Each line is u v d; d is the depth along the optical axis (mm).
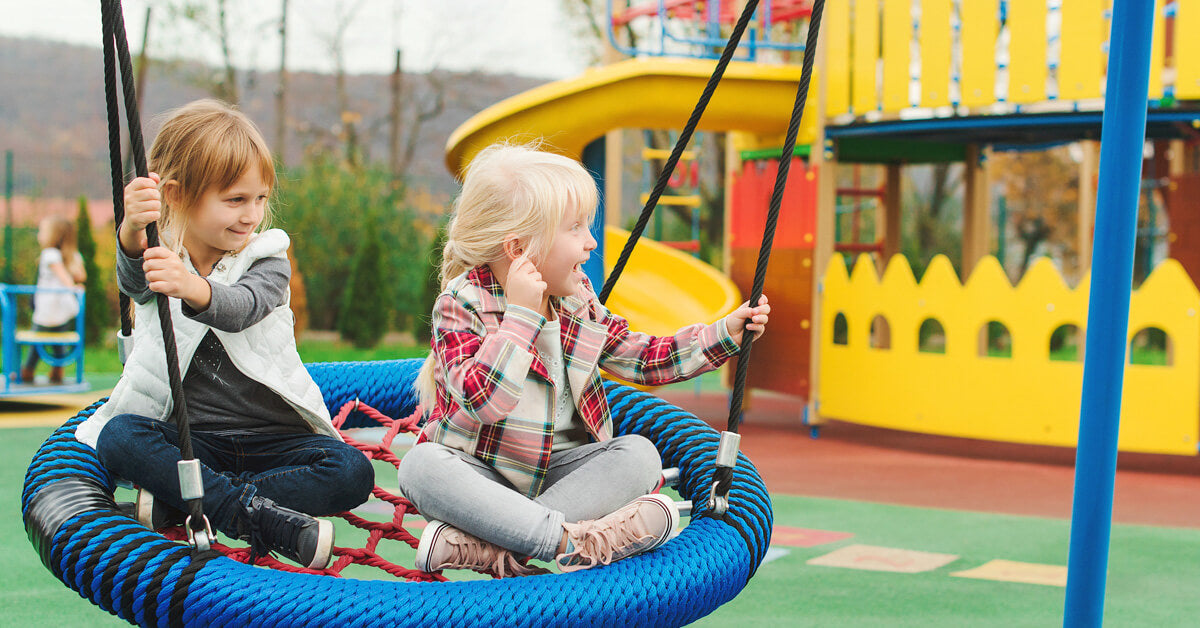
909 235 18344
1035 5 6398
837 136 7418
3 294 7977
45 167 18094
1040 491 5457
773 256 7820
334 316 16453
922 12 6766
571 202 1981
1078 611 2197
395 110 24516
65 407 8289
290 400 2236
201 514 1754
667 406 2740
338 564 2061
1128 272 2141
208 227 2123
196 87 22500
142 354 2184
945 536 4375
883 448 6918
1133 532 4543
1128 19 2111
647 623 1744
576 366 2084
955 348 6527
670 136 13320
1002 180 19844
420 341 15539
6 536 4133
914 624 3145
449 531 1858
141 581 1683
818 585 3584
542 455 1984
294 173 16906
